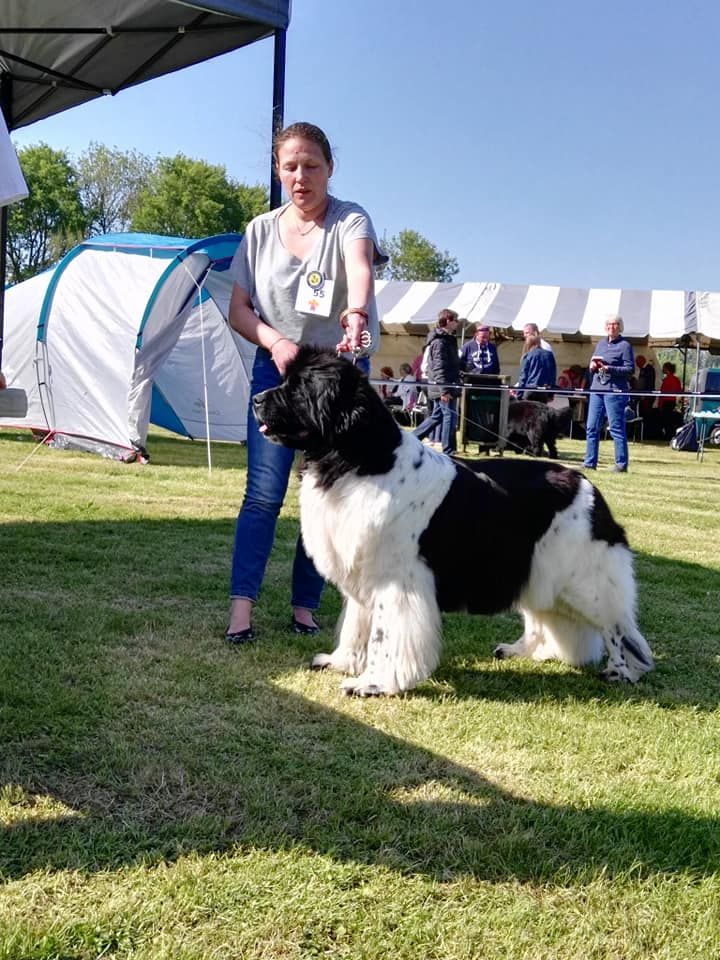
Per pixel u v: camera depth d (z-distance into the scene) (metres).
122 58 7.14
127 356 10.66
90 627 4.07
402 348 25.22
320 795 2.63
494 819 2.58
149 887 2.13
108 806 2.50
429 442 15.37
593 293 23.33
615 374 12.85
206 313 13.55
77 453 11.16
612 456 16.47
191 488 8.73
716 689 3.92
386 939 2.01
